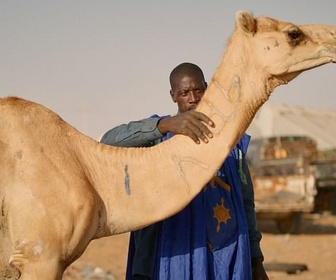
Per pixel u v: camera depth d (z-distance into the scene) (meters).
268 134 35.91
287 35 5.09
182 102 5.55
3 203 4.77
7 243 4.83
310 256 15.77
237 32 5.13
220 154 4.99
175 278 5.17
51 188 4.73
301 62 5.09
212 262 5.24
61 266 4.75
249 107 5.09
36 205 4.68
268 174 21.53
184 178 5.00
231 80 5.07
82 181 4.87
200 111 5.08
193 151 5.01
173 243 5.24
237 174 5.53
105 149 5.16
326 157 29.36
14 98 5.08
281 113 38.03
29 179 4.73
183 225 5.25
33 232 4.65
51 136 4.96
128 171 5.08
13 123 4.90
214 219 5.29
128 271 5.58
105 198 5.02
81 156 5.06
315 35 5.15
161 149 5.10
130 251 5.59
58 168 4.83
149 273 5.37
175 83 5.58
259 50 5.09
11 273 4.88
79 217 4.77
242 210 5.41
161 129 5.15
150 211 5.00
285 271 13.38
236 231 5.33
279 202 19.81
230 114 5.04
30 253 4.64
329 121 39.88
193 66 5.61
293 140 26.05
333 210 26.75
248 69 5.10
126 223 5.02
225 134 5.02
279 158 22.33
